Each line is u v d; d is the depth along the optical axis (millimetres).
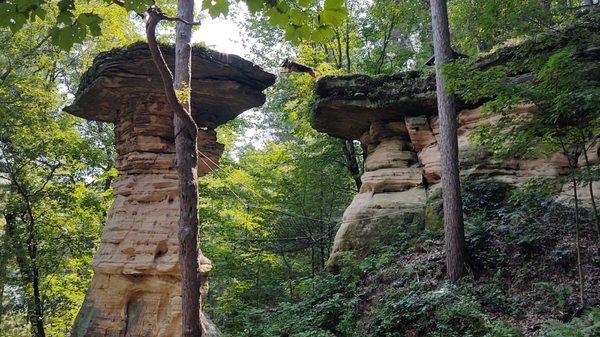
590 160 10203
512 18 10070
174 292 9781
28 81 13086
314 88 13336
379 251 12141
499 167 11672
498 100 7672
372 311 10367
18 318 13617
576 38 8977
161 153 10539
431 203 12266
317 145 18062
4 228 13820
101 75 9703
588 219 9531
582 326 6594
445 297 9039
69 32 2879
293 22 2914
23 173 13398
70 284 15328
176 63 7953
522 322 7867
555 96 7160
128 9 3062
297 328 10867
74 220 14812
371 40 19031
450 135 10172
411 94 12523
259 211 16672
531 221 10164
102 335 9672
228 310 15133
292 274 17875
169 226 10172
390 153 13500
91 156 14164
